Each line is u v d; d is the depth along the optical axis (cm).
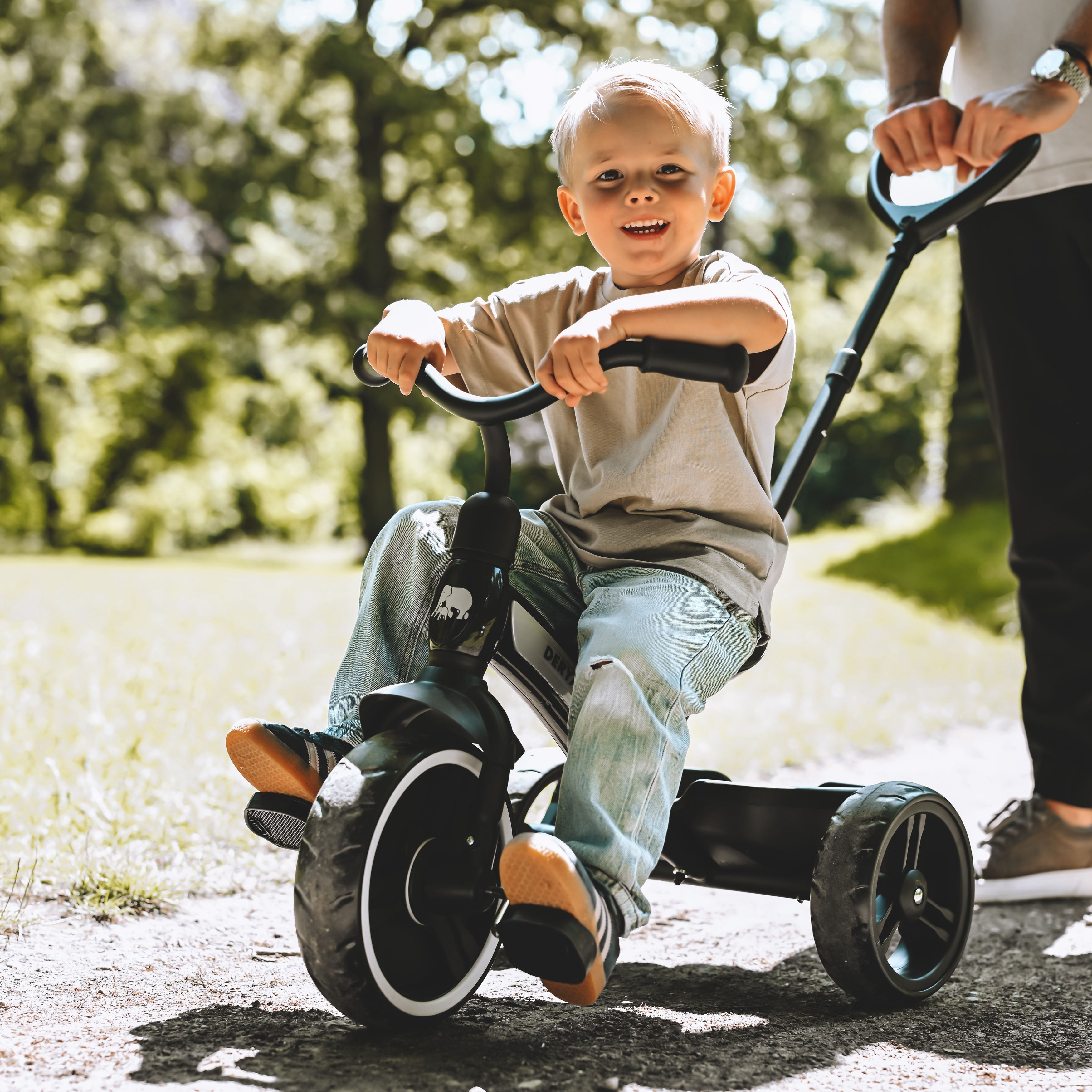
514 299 193
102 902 209
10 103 1559
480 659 158
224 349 1902
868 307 219
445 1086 136
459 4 1647
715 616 171
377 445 1745
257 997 169
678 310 159
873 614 765
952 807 185
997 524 1000
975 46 256
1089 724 243
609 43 1602
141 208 1655
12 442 2033
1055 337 244
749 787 189
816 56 1620
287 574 1091
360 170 1694
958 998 183
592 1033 158
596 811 154
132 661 427
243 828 256
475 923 160
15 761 283
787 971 197
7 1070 137
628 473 181
